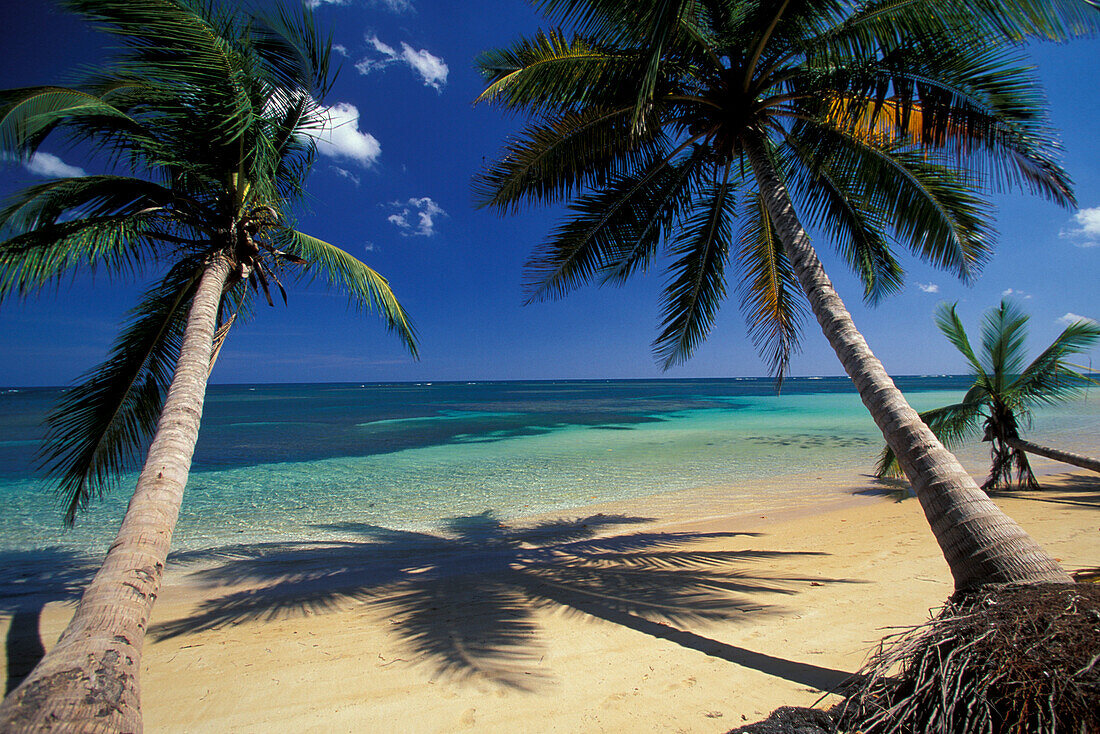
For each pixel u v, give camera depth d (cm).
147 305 570
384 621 424
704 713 264
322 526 831
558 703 282
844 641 339
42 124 425
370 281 705
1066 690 181
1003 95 449
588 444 1783
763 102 563
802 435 1955
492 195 673
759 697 276
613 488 1104
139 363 566
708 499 982
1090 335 881
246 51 495
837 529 706
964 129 478
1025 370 959
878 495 960
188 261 558
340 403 4669
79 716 175
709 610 407
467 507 957
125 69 439
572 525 820
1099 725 169
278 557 657
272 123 567
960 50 445
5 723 165
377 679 320
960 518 295
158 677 333
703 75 570
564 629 385
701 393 6725
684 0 393
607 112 602
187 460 345
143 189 518
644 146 662
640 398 5366
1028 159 462
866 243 670
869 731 210
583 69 562
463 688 304
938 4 435
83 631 216
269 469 1345
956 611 251
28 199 476
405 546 708
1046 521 664
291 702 296
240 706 294
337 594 509
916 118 565
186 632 415
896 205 573
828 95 516
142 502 299
